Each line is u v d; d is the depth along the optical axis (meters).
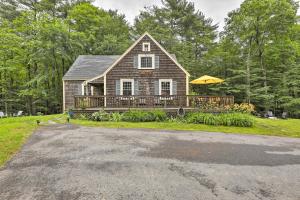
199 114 11.66
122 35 30.56
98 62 19.39
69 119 11.81
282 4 19.30
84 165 4.58
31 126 9.34
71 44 23.58
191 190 3.44
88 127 9.52
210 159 5.12
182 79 15.62
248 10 21.16
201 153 5.64
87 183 3.68
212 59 25.50
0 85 22.45
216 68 24.95
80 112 12.75
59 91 23.45
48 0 25.64
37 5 24.30
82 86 17.67
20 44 21.33
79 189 3.45
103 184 3.64
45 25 21.27
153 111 12.22
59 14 27.30
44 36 21.33
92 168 4.41
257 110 22.09
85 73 17.83
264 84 21.30
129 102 13.30
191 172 4.24
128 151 5.71
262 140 7.43
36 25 21.61
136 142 6.79
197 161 4.95
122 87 15.52
